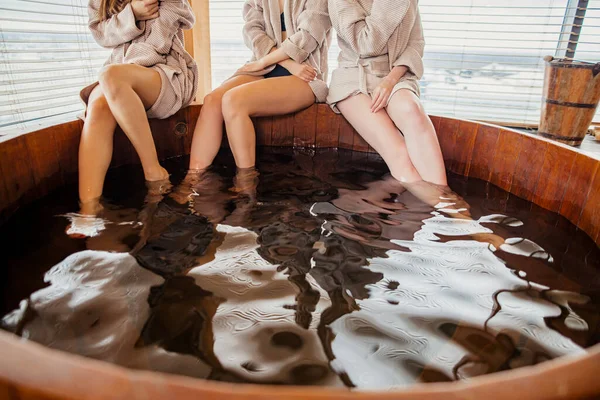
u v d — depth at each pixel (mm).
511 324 708
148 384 337
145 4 1556
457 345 653
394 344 653
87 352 615
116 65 1401
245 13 2035
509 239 1040
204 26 2469
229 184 1428
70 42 2152
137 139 1414
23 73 1932
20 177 1181
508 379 355
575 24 2652
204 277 824
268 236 1017
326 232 1048
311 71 1867
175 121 1818
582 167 1151
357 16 1652
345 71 1785
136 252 915
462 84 2963
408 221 1134
